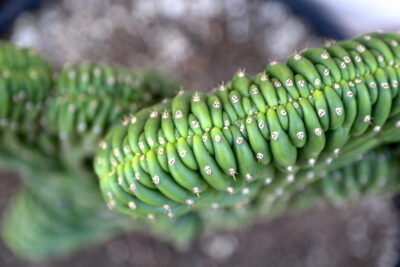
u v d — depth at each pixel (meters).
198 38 0.56
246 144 0.26
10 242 0.46
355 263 0.54
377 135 0.30
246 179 0.27
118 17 0.56
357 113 0.27
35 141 0.36
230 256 0.55
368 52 0.27
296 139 0.26
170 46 0.56
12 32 0.56
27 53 0.34
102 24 0.56
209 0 0.56
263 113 0.26
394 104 0.27
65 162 0.38
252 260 0.55
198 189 0.27
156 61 0.56
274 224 0.55
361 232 0.55
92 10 0.57
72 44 0.56
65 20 0.56
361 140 0.29
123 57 0.56
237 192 0.29
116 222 0.42
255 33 0.56
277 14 0.57
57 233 0.43
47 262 0.54
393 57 0.27
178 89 0.37
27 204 0.43
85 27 0.56
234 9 0.56
